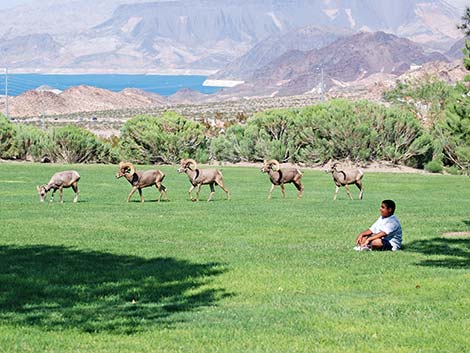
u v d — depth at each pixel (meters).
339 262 19.59
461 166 65.44
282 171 40.75
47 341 12.05
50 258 20.09
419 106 86.12
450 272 17.97
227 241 24.23
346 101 80.75
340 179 40.28
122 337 12.40
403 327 12.95
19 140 80.81
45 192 37.81
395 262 19.64
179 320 13.59
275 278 17.31
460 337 12.31
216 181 38.97
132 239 24.52
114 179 55.53
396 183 55.69
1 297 15.22
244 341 12.17
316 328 12.98
